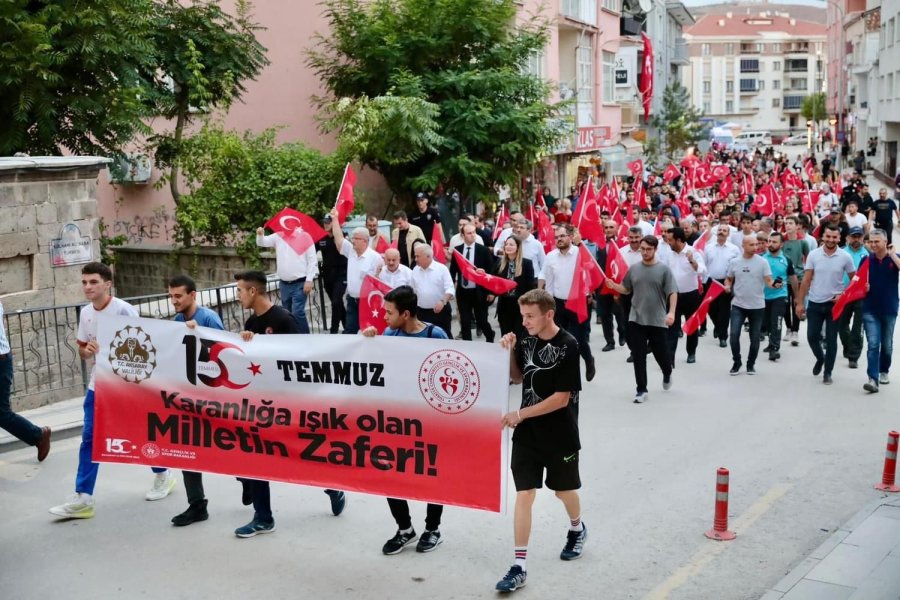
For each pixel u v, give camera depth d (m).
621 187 32.75
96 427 7.71
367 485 7.04
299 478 7.23
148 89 18.00
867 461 9.34
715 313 15.66
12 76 15.09
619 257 14.77
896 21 52.88
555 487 6.72
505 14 21.45
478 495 6.75
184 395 7.48
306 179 18.53
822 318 12.99
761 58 153.75
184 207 18.55
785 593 6.25
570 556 7.02
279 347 7.16
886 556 6.86
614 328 17.62
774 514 7.93
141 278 19.84
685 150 56.62
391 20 21.05
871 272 12.18
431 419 6.81
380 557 7.11
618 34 42.44
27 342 11.53
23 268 11.62
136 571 6.92
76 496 7.98
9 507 8.25
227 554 7.19
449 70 20.73
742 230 17.25
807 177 38.12
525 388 6.62
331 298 14.74
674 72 80.56
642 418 11.07
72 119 16.39
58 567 7.01
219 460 7.45
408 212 21.66
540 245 14.91
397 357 6.86
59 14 15.91
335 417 7.07
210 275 18.92
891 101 55.00
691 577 6.70
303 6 24.30
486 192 20.89
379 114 18.56
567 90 33.25
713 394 12.25
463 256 14.15
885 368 12.55
